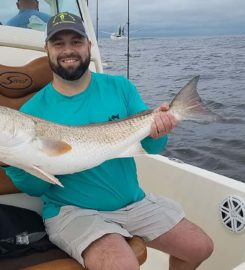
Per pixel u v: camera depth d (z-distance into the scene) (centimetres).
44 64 303
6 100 289
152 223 263
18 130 220
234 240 288
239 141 882
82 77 261
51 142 228
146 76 2019
